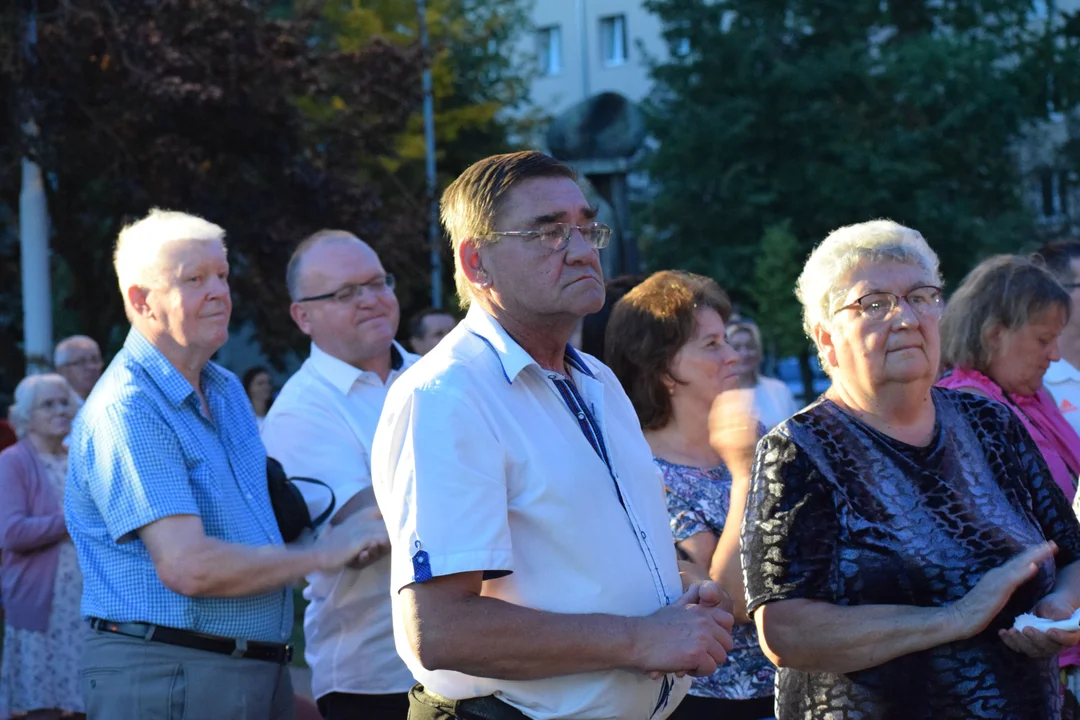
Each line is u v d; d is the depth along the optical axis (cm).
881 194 2391
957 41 2511
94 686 356
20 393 628
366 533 363
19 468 618
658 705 284
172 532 348
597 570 271
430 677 278
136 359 376
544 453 271
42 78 1372
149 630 352
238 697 359
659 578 285
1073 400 476
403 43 2478
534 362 278
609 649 258
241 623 362
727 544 346
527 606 267
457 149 2823
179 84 1394
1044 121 2781
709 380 388
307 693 737
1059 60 2636
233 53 1495
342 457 435
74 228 1595
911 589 288
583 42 3388
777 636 292
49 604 614
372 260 458
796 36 2638
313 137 1711
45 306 1424
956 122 2455
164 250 378
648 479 298
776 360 2317
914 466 296
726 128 2495
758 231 2527
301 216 1609
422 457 260
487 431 264
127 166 1470
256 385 1237
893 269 301
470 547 254
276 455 440
